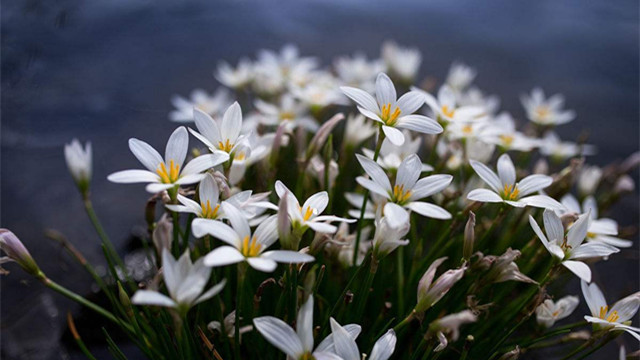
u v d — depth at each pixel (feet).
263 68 1.96
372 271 1.20
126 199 1.94
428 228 1.51
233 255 1.04
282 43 2.96
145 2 3.11
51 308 1.64
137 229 1.86
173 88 2.47
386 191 1.18
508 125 1.69
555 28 3.60
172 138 1.17
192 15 3.13
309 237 1.35
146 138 2.15
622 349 1.21
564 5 4.05
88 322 1.62
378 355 1.10
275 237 1.10
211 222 1.08
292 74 1.94
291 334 1.07
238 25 3.11
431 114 2.15
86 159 1.35
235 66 2.70
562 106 2.68
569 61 3.16
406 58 2.09
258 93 2.03
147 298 0.99
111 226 1.86
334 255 1.34
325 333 1.26
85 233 1.83
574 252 1.20
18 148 2.02
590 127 2.55
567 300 1.33
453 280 1.13
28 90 2.28
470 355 1.38
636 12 4.00
